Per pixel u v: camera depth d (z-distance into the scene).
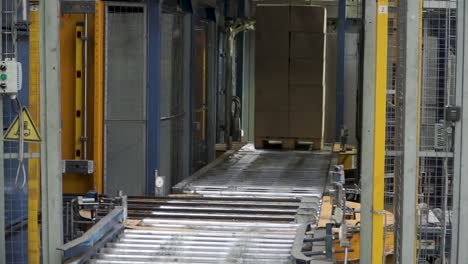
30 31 6.08
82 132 10.31
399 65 5.91
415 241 5.76
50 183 6.20
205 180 11.33
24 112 5.97
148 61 10.33
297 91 15.75
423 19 5.96
